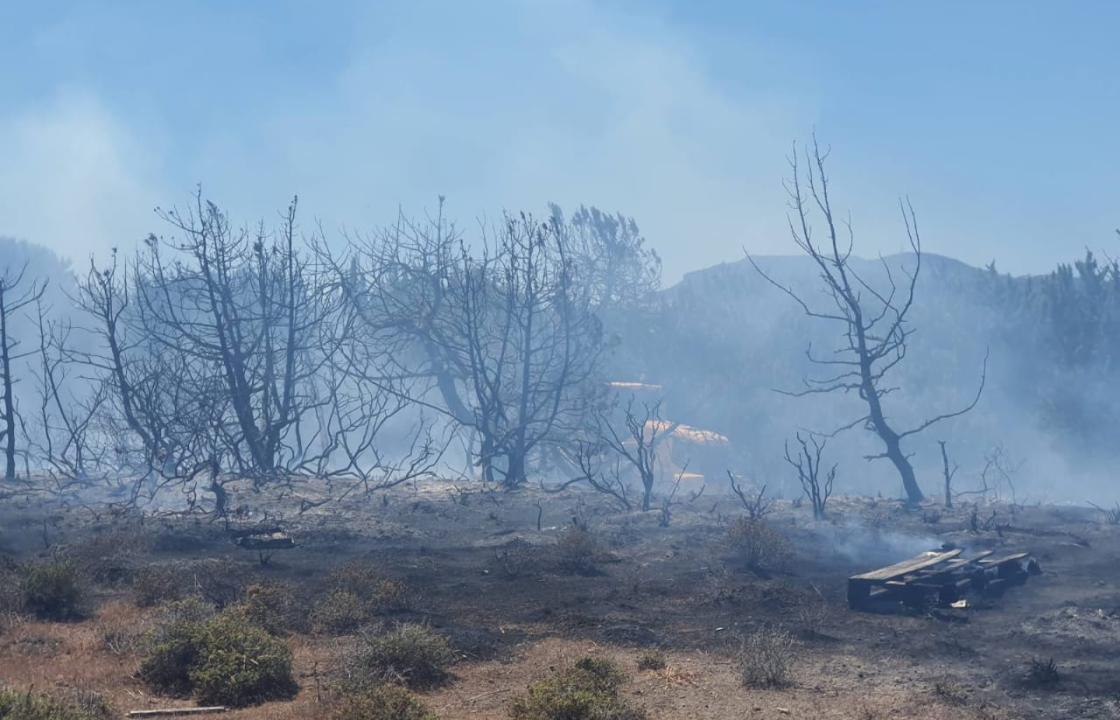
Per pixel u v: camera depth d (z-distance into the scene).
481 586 15.96
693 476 36.66
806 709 9.84
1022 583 16.58
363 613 13.41
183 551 18.89
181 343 32.97
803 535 21.44
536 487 29.91
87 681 10.41
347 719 9.10
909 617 14.12
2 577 14.26
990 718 9.40
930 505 26.64
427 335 32.81
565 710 9.02
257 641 10.87
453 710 9.95
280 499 25.89
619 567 17.95
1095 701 9.83
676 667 11.34
